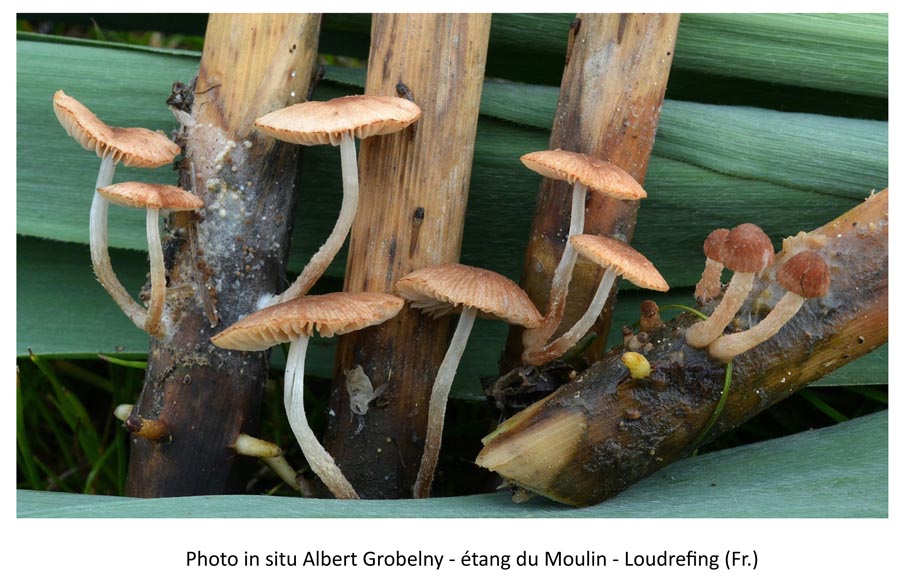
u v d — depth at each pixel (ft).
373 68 0.54
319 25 0.56
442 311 0.54
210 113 0.54
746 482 0.52
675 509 0.50
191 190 0.54
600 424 0.51
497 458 0.51
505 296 0.51
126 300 0.54
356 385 0.55
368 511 0.50
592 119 0.54
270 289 0.55
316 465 0.53
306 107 0.51
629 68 0.54
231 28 0.54
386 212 0.54
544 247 0.54
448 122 0.54
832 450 0.53
